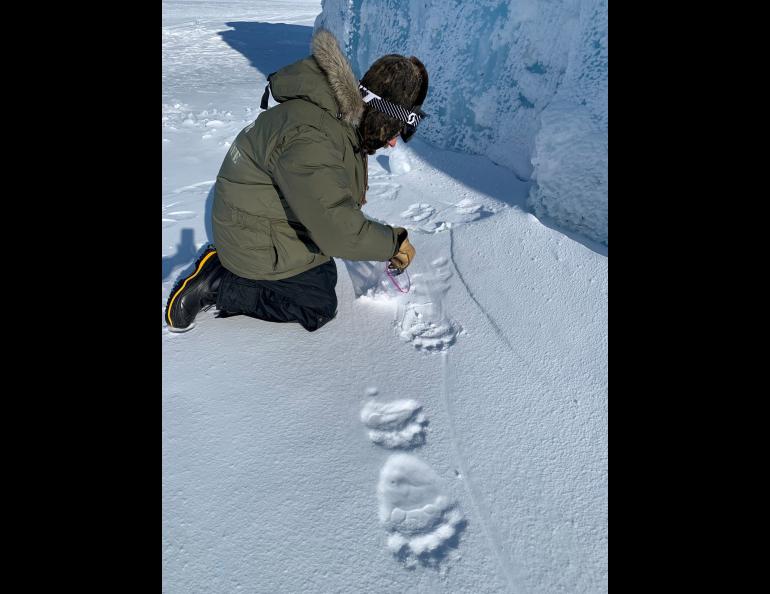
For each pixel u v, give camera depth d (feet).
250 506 3.61
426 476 3.91
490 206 8.05
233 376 4.73
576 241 6.68
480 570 3.31
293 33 28.68
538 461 4.05
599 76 7.15
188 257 6.81
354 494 3.73
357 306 5.78
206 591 3.12
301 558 3.32
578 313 5.55
